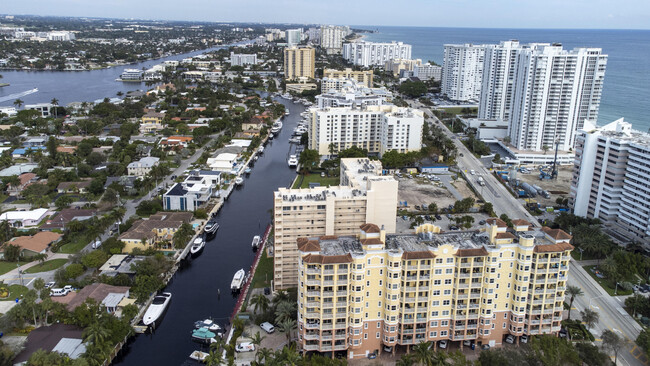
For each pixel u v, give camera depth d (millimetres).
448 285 179250
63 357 167250
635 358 184000
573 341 190625
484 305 182250
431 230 193750
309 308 175250
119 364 184875
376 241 172875
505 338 190500
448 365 165375
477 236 189375
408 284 175625
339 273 172000
